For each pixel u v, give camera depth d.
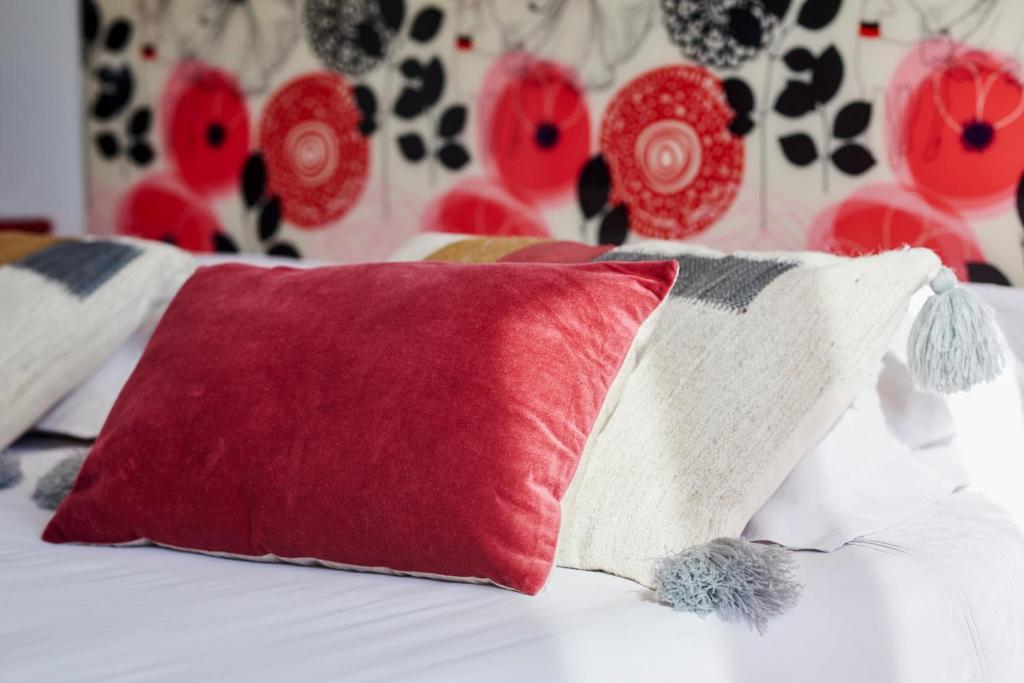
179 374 1.23
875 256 1.31
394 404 1.10
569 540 1.18
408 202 2.26
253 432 1.15
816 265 1.35
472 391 1.09
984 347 1.24
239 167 2.49
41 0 2.76
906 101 1.73
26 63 2.80
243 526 1.14
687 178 1.94
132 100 2.65
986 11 1.65
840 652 1.05
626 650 0.93
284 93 2.41
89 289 1.76
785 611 1.02
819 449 1.28
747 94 1.87
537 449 1.08
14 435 1.66
